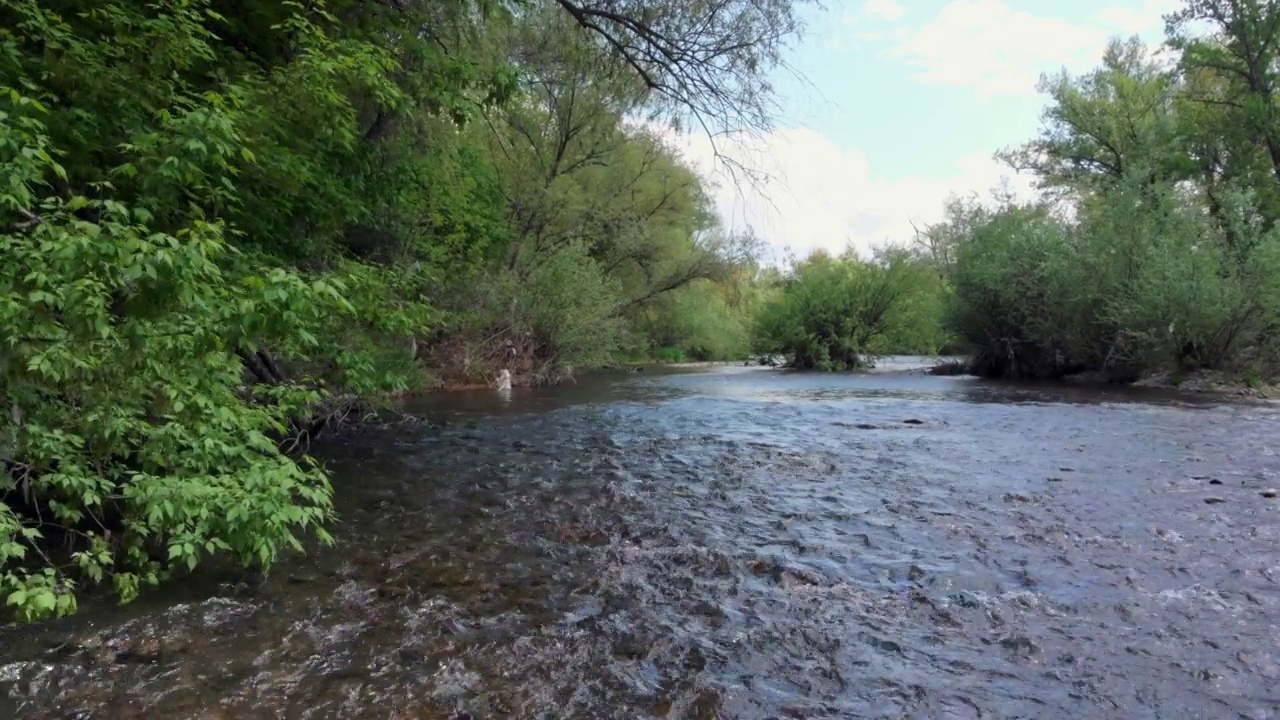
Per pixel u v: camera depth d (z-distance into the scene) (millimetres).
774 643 3584
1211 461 7938
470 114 7922
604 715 2941
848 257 29859
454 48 9445
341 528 5695
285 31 7004
